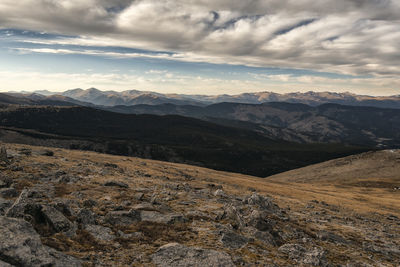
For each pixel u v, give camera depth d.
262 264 18.50
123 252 17.30
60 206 22.02
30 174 38.03
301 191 95.81
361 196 106.12
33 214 18.30
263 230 27.91
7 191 24.75
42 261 12.65
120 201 30.94
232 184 84.62
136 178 56.50
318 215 49.88
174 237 21.38
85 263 14.39
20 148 72.06
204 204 37.56
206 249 18.97
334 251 26.70
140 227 22.50
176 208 32.56
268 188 87.44
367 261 25.47
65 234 17.84
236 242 22.20
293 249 23.11
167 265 15.94
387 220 60.44
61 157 72.81
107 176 51.22
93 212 24.38
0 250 12.20
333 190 124.94
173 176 76.06
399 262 27.38
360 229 42.03
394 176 173.50
